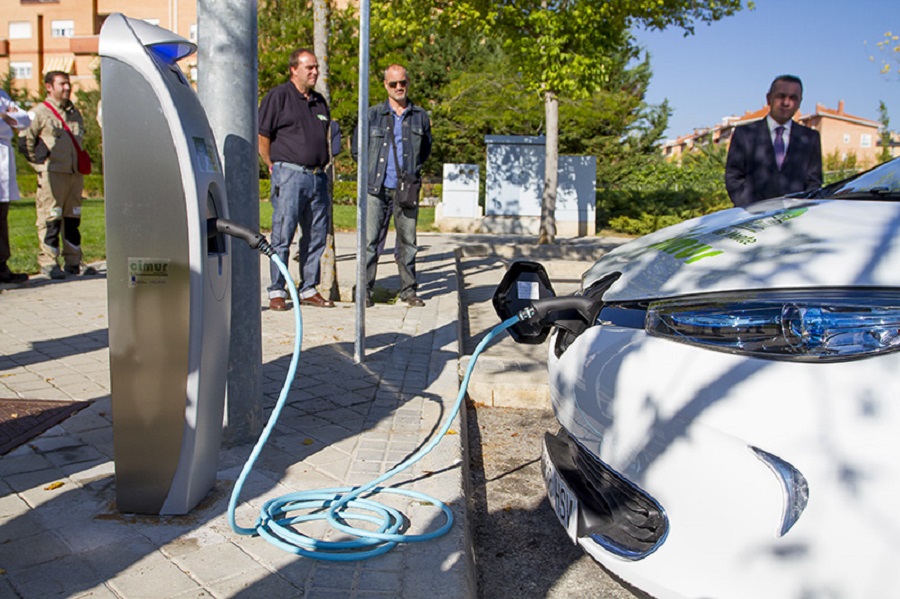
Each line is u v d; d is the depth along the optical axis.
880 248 2.18
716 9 14.00
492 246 13.38
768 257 2.33
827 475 1.87
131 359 2.83
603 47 13.26
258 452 2.81
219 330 2.99
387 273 9.78
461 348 6.14
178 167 2.71
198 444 2.93
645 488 2.24
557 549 3.26
